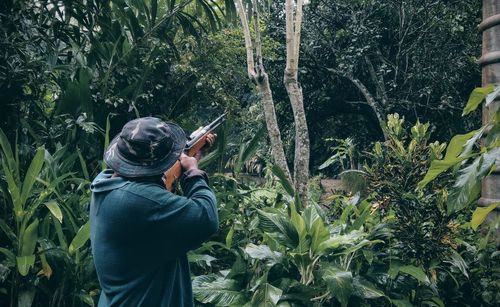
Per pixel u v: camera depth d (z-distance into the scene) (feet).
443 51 36.96
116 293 5.05
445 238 10.50
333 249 10.72
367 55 39.45
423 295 10.97
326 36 40.32
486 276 11.41
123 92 14.51
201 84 16.75
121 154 5.10
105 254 5.04
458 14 37.01
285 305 9.56
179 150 5.26
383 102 38.27
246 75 27.48
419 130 11.27
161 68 15.98
